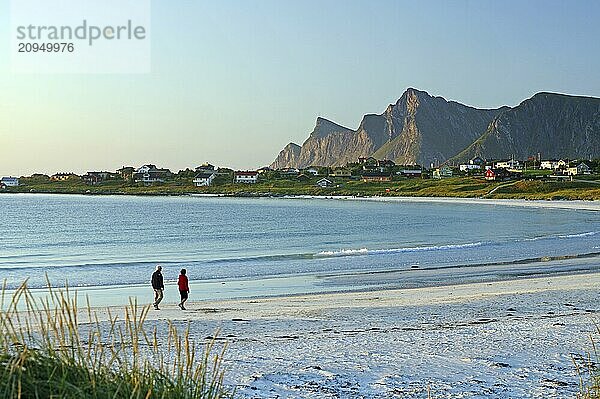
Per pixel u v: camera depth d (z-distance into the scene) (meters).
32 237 56.81
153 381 4.71
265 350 12.38
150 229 66.25
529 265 32.50
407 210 108.25
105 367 4.67
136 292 25.20
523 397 9.01
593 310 18.02
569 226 65.12
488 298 20.88
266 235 58.25
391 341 13.36
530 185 154.00
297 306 20.56
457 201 142.38
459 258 36.16
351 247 45.66
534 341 13.02
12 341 4.36
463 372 10.51
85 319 17.69
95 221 78.88
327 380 9.86
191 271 32.03
